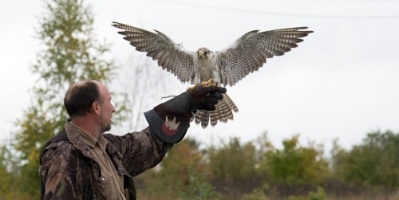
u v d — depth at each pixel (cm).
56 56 2039
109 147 571
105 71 2081
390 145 3538
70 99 556
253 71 794
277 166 3144
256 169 3388
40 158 546
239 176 3266
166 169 2380
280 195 2919
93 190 537
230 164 3278
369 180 3269
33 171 1961
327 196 2716
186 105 621
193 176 1731
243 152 3400
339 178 3453
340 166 3616
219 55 776
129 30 782
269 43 795
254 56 794
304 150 3159
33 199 1970
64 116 2016
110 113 569
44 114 2008
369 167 3300
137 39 785
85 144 541
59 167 527
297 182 3136
